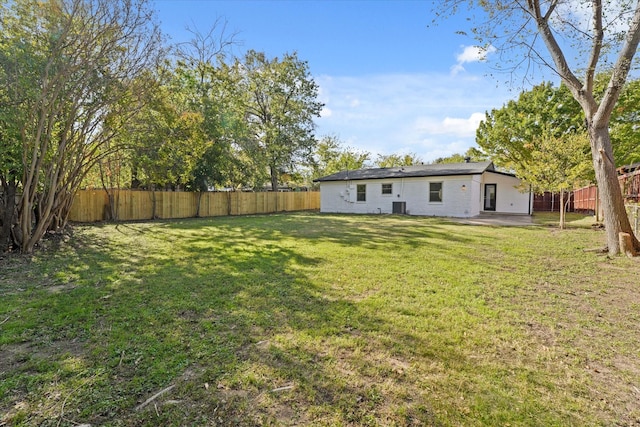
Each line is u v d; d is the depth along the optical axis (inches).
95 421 72.7
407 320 127.3
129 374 90.6
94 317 129.7
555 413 76.2
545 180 409.4
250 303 145.4
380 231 393.1
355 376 90.2
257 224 485.7
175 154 447.2
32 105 240.7
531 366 96.0
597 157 264.2
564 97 599.8
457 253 255.9
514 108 652.1
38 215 295.1
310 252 260.1
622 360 100.2
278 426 71.8
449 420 73.5
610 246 257.9
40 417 73.4
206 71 628.1
